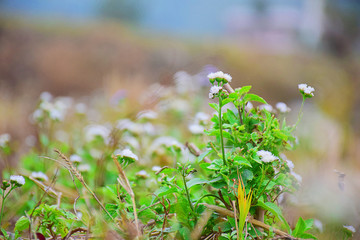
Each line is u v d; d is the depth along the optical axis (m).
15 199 2.52
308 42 18.62
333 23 18.66
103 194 2.26
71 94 10.56
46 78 10.96
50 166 3.12
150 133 3.70
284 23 20.09
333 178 2.89
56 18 16.45
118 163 1.85
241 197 1.66
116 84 6.23
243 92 1.76
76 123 4.66
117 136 3.16
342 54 16.67
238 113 1.92
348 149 4.73
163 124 4.62
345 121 6.20
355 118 6.58
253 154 1.75
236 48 13.95
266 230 1.80
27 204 2.38
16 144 3.90
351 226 2.09
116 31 14.62
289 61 12.78
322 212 2.28
